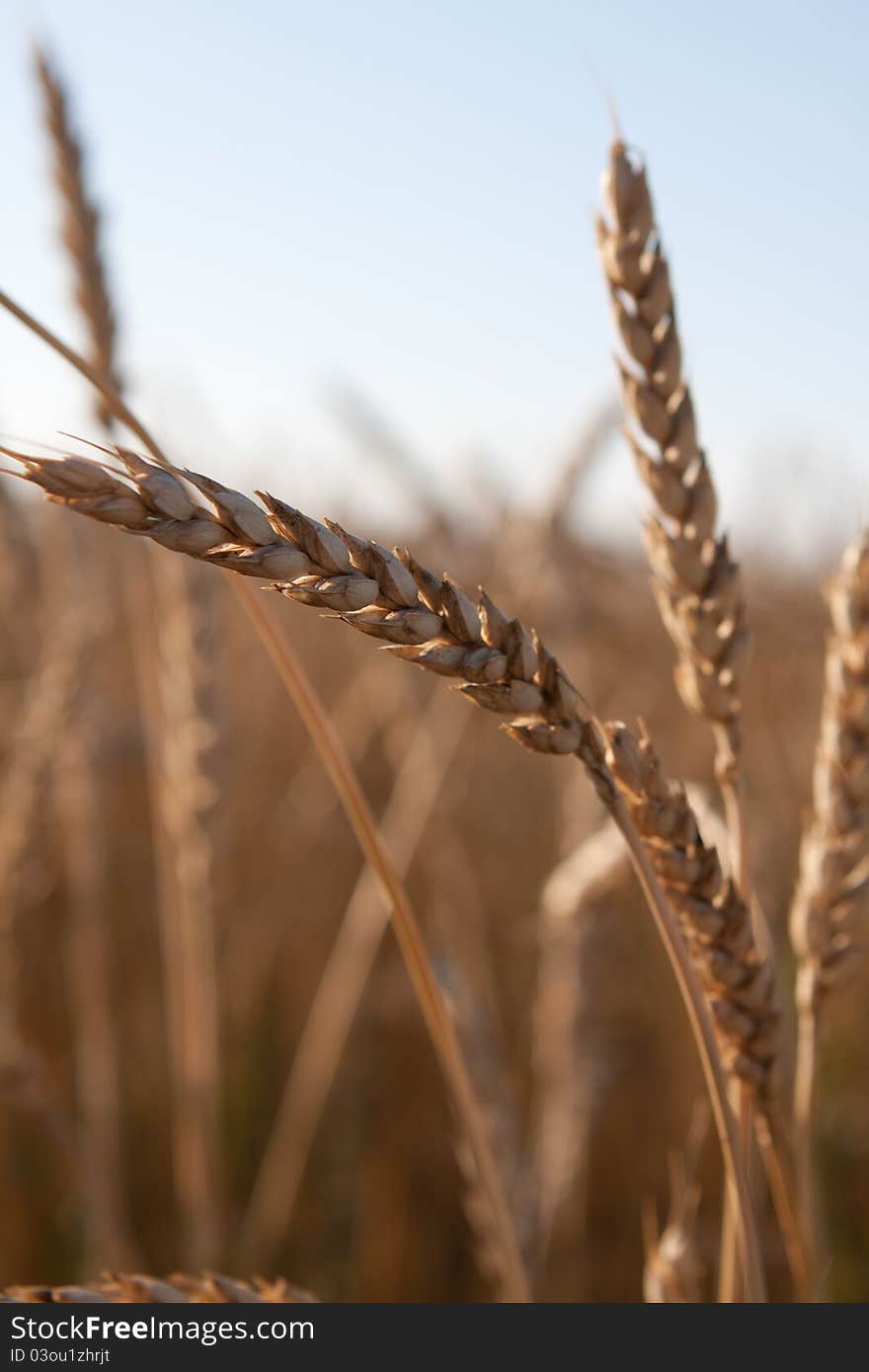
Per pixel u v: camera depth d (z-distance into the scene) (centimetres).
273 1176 71
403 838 74
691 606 39
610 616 84
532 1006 85
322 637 122
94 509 31
